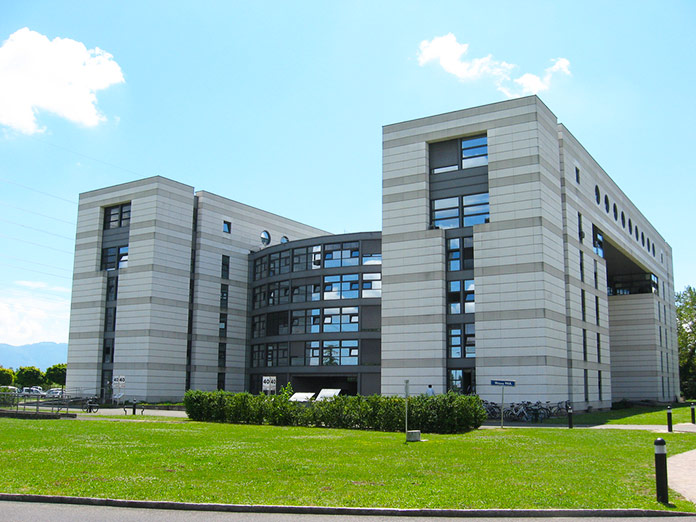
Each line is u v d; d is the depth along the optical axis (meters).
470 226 40.69
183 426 29.11
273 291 58.91
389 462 16.09
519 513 10.88
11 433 23.73
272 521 10.38
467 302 40.16
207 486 12.64
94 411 44.84
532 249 38.19
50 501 11.80
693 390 83.69
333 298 52.97
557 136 42.88
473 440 22.08
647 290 65.06
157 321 54.16
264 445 19.98
